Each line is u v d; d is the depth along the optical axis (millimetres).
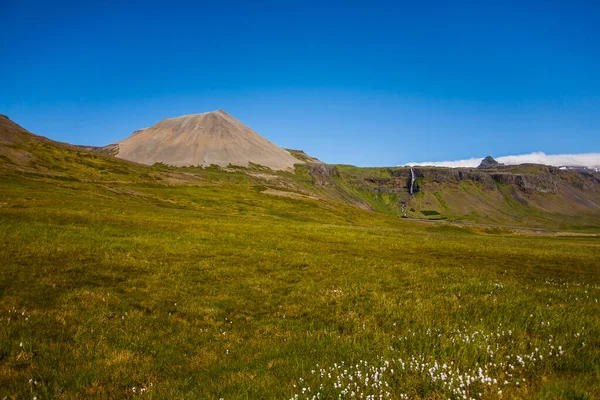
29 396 8242
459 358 9703
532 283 22797
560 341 10703
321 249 34125
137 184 109938
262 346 12047
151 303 16281
